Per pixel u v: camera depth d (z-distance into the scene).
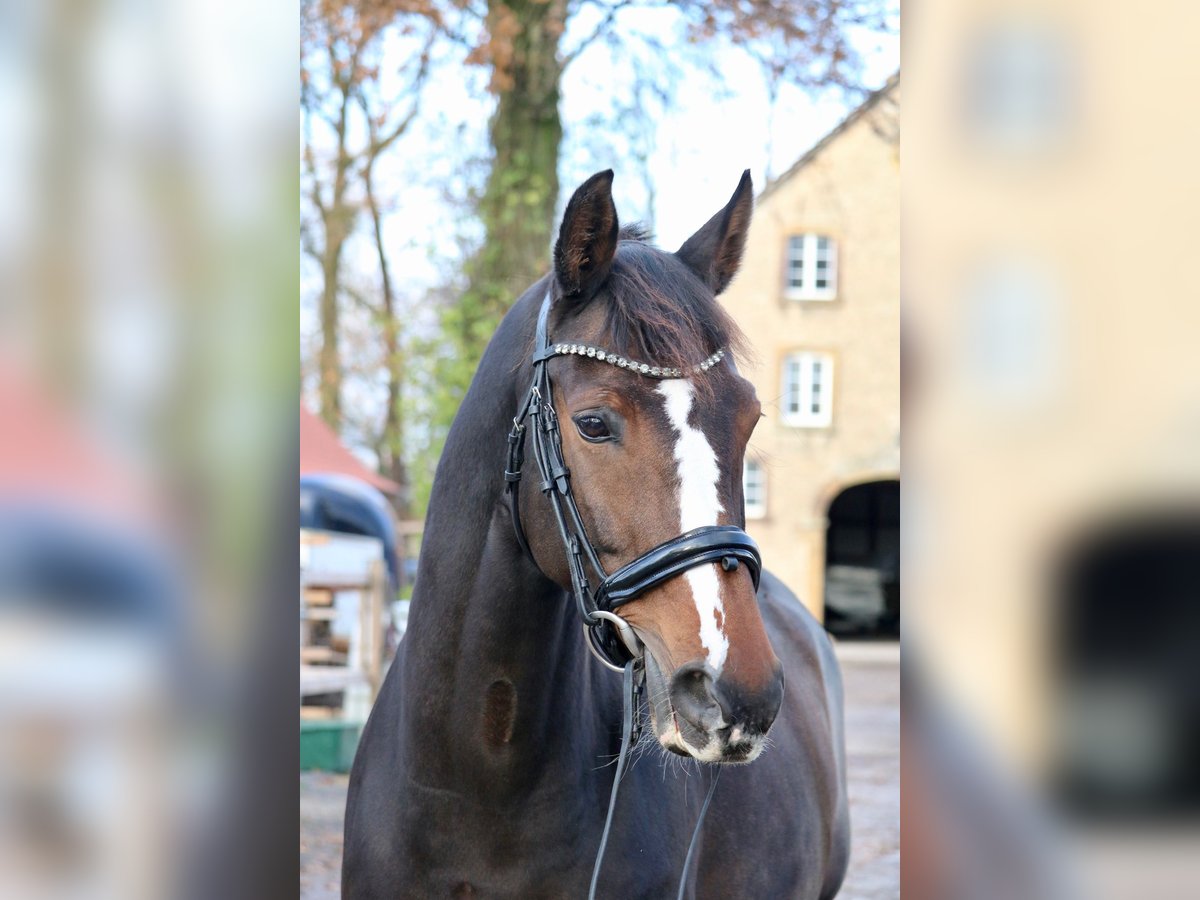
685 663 1.64
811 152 12.55
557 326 1.86
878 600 21.72
